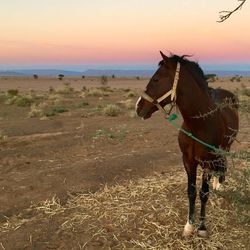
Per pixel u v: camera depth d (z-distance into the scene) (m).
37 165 5.50
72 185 4.39
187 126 2.88
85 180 4.53
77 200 3.93
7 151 6.43
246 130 6.36
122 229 3.28
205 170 2.72
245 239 2.98
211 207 3.54
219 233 3.08
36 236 3.29
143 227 3.29
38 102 15.70
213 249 2.90
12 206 3.96
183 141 2.96
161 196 3.85
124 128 8.41
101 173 4.74
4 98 17.59
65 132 8.12
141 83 52.62
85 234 3.25
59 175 4.76
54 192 4.23
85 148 6.50
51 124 9.62
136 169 4.87
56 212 3.72
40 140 7.29
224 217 3.31
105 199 3.90
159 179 4.38
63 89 21.91
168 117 2.93
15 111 13.13
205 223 3.25
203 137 2.82
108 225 3.36
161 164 5.07
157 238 3.11
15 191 4.34
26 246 3.15
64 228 3.38
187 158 3.01
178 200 3.74
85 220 3.49
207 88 2.93
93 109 12.58
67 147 6.61
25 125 9.62
